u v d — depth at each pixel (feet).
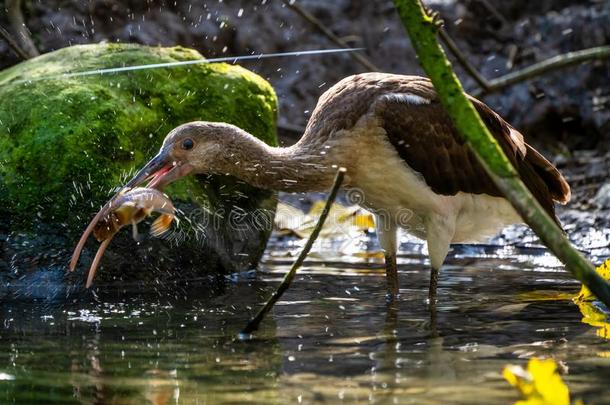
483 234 39.86
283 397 23.94
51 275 39.01
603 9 70.18
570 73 66.74
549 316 33.37
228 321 32.91
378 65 68.59
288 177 37.50
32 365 27.14
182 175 37.32
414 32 23.11
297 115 65.21
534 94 65.72
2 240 39.06
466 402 23.32
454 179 37.91
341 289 38.99
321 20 69.92
